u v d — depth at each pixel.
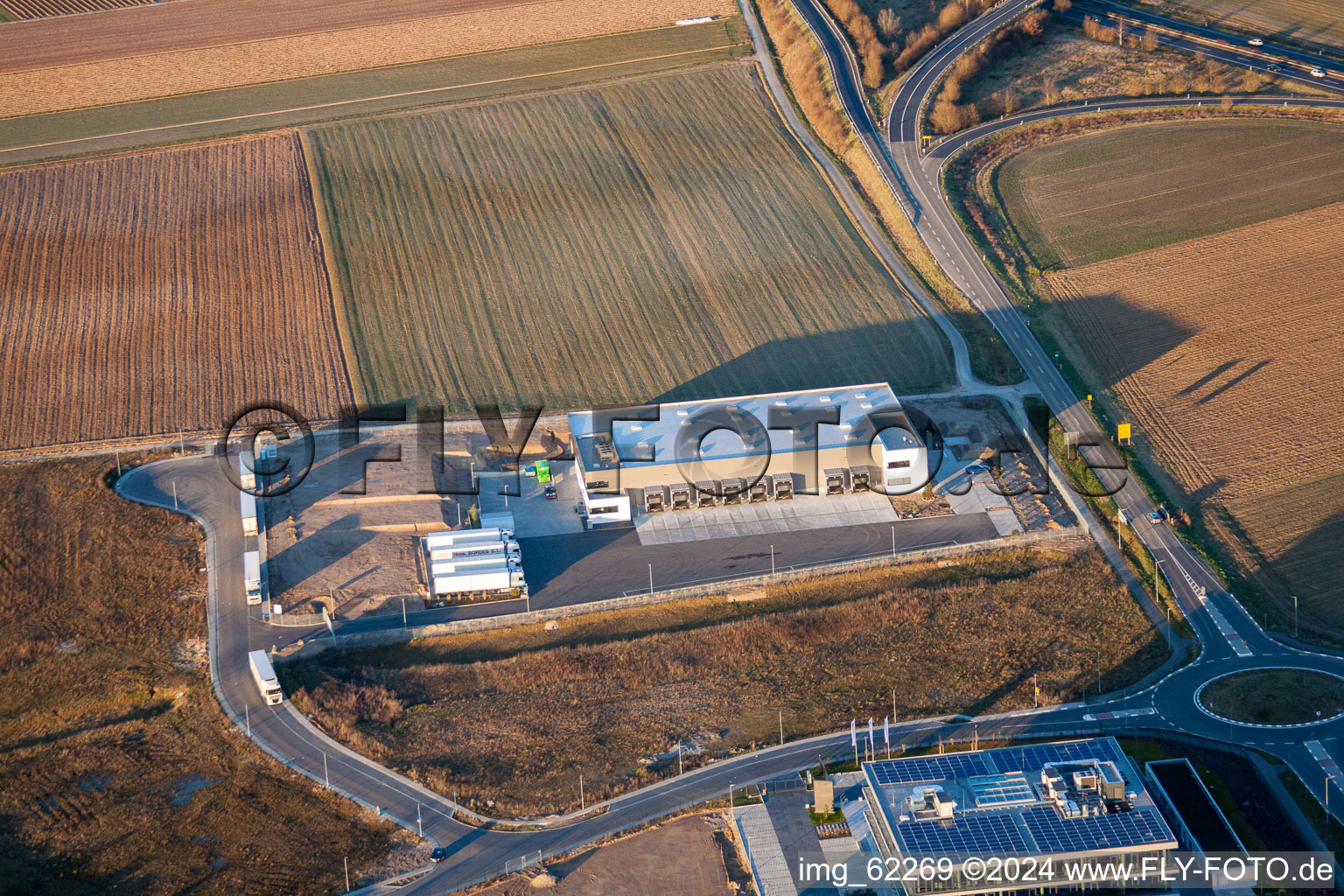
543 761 87.81
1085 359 134.00
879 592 104.31
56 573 104.62
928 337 138.50
